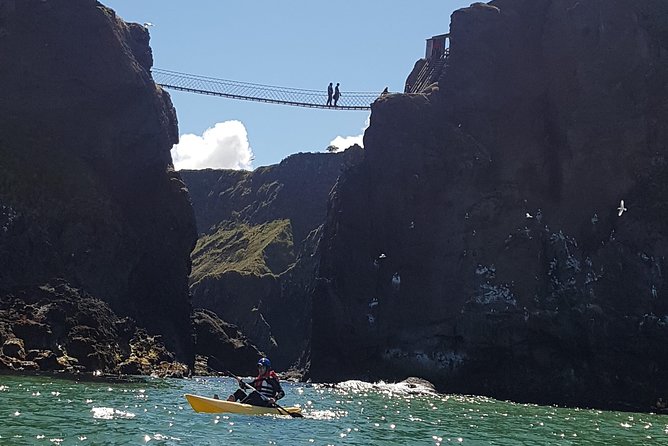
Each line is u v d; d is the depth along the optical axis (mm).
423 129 85125
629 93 80750
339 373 80812
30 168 69375
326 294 84688
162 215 82875
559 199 79188
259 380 31422
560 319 72875
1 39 74938
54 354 51938
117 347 60250
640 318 71375
